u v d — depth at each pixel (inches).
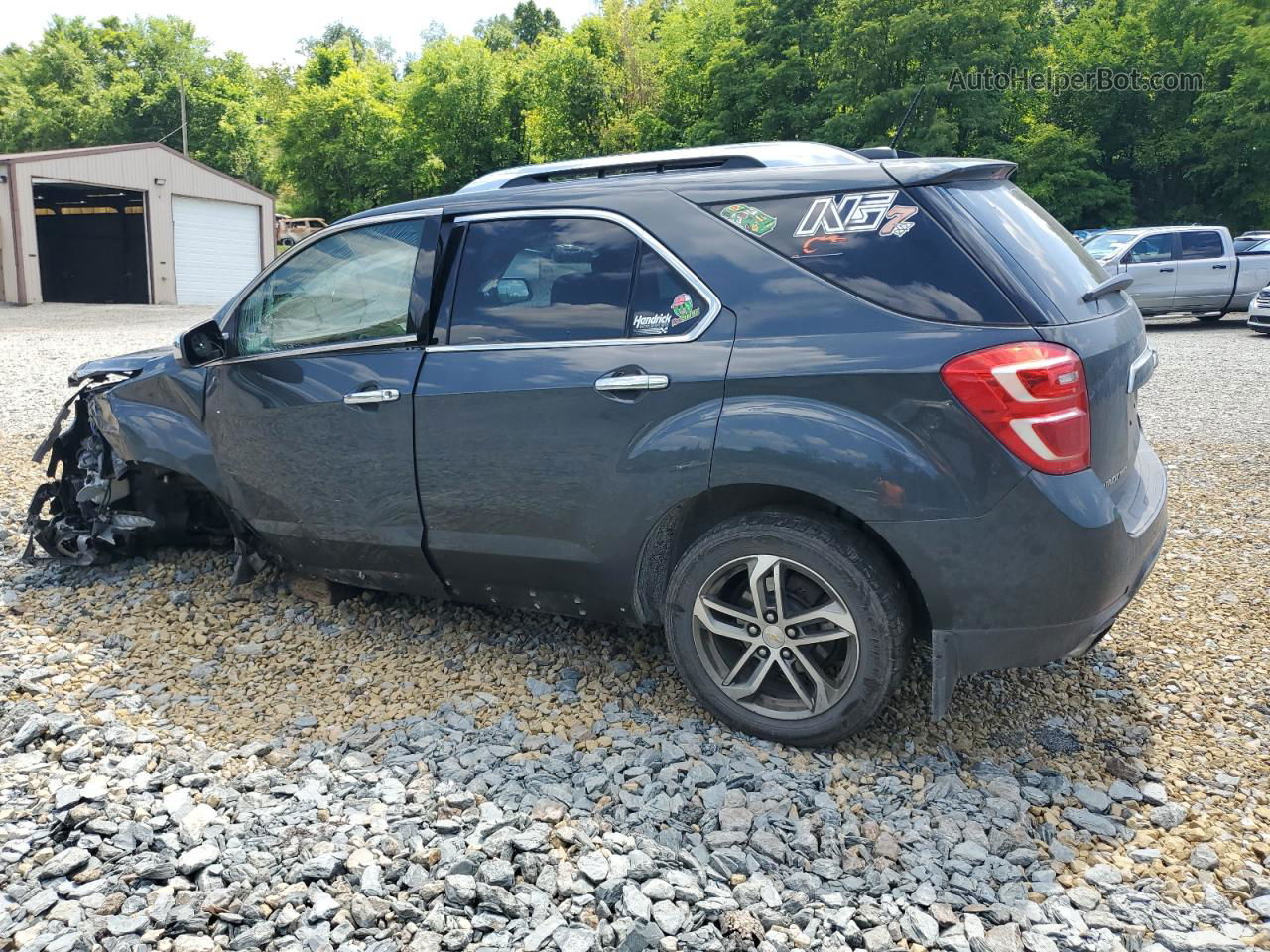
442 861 100.6
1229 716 134.7
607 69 1793.8
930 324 111.0
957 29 1299.2
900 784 116.3
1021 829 107.7
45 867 99.0
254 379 157.8
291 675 149.5
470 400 135.6
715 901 93.6
